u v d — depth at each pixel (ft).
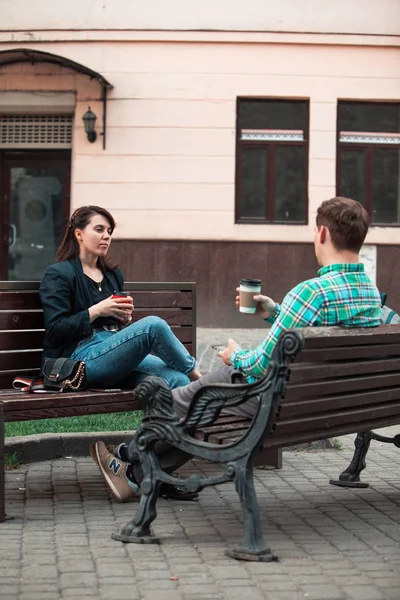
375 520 16.63
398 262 56.54
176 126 56.13
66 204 58.29
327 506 17.75
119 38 55.88
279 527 16.11
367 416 15.98
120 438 22.43
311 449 23.53
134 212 56.03
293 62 56.34
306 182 56.70
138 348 18.10
